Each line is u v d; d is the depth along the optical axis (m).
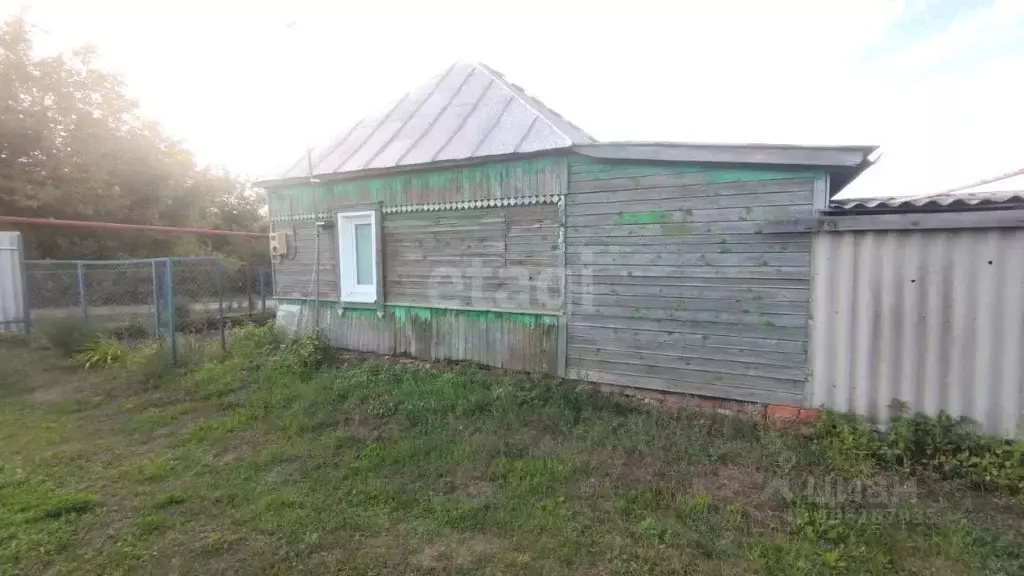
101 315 9.38
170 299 7.23
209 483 3.76
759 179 4.40
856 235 4.09
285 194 7.72
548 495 3.49
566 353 5.48
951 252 3.81
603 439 4.32
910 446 3.72
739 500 3.32
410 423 4.84
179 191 18.56
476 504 3.36
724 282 4.62
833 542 2.87
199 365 7.07
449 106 7.09
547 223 5.51
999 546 2.76
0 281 9.88
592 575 2.65
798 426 4.31
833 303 4.21
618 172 5.04
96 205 14.88
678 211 4.78
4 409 5.62
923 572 2.60
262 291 13.09
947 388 3.86
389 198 6.62
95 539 3.03
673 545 2.88
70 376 7.10
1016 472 3.34
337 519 3.21
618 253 5.11
